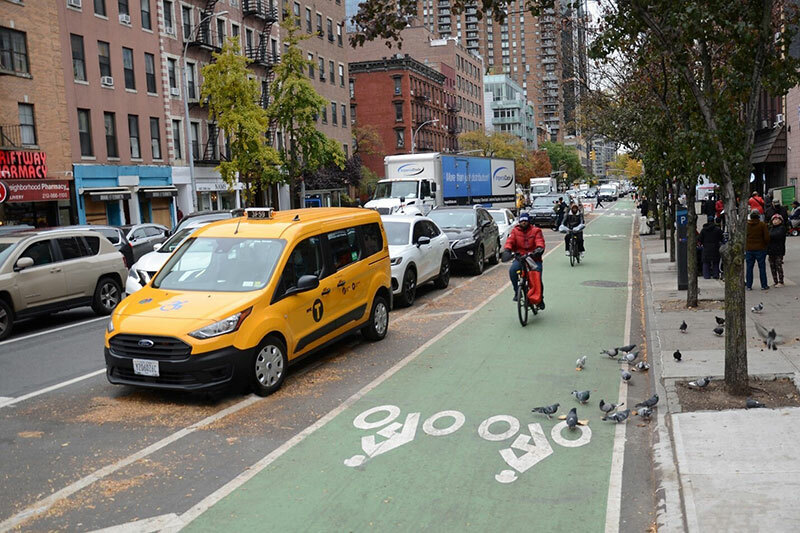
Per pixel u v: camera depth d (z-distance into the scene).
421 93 87.31
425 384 8.58
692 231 12.97
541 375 8.90
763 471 5.41
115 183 34.62
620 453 6.27
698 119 9.80
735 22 7.34
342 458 6.25
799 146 29.41
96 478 5.91
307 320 9.05
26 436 7.04
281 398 8.12
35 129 30.11
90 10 33.28
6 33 28.77
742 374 7.46
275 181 36.97
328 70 59.88
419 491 5.54
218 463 6.20
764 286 14.66
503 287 17.11
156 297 8.47
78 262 14.46
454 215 20.77
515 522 4.99
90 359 10.62
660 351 9.49
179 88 40.09
